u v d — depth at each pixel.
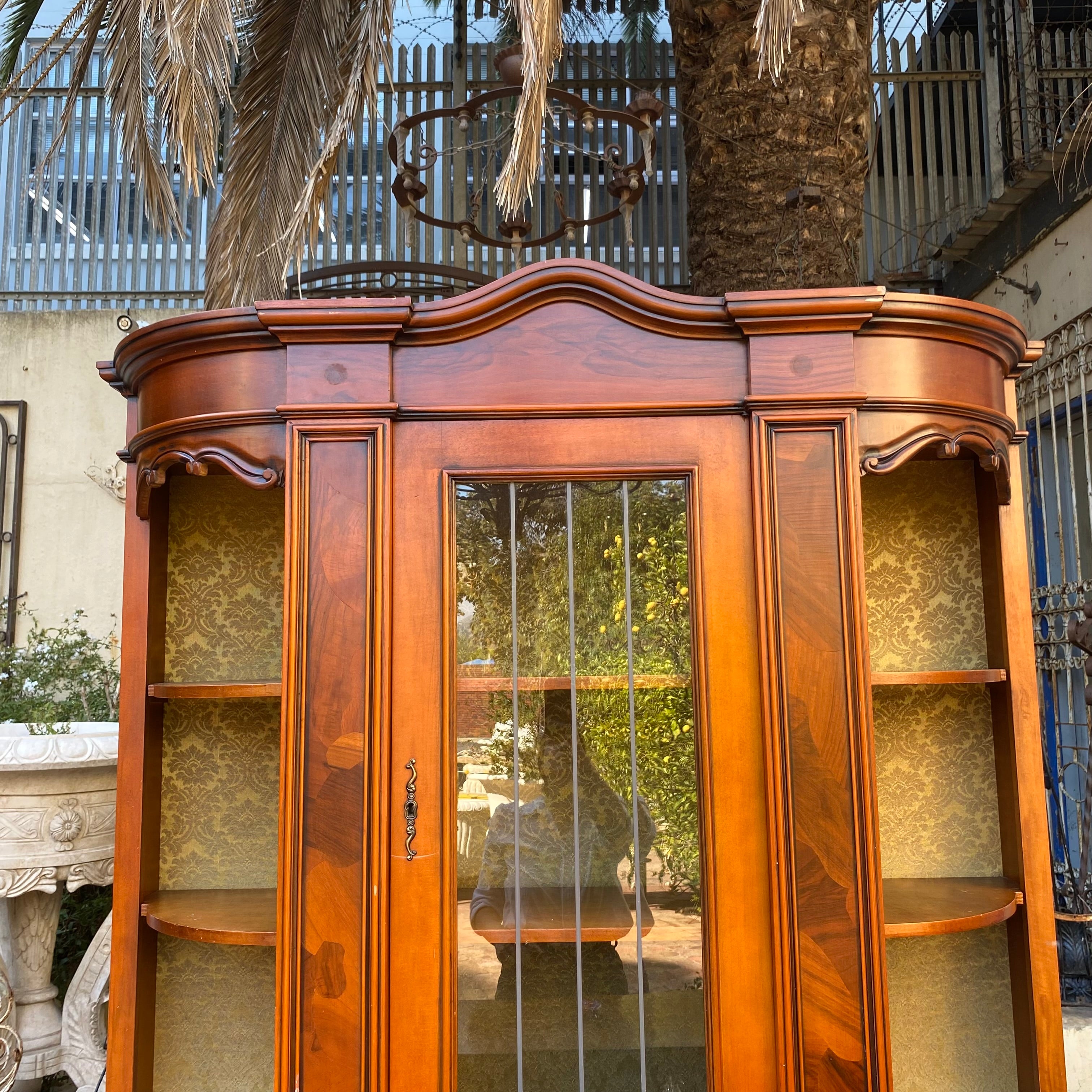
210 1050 2.04
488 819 1.68
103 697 4.21
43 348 4.71
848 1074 1.59
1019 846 1.92
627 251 4.38
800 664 1.66
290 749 1.65
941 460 2.13
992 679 1.90
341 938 1.62
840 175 2.97
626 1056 1.65
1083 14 4.10
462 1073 1.64
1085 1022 2.47
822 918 1.62
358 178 5.07
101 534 4.62
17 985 2.73
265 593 2.15
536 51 2.09
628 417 1.73
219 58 2.36
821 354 1.72
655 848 1.68
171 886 2.08
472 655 1.70
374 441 1.70
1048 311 3.83
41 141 5.24
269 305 1.70
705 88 3.02
